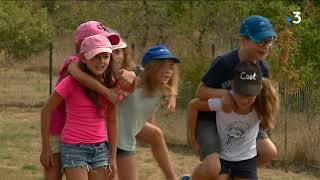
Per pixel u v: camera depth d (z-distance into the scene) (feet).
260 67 26.48
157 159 29.43
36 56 113.80
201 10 96.02
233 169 27.61
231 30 93.81
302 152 57.98
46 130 25.43
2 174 50.26
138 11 112.78
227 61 26.14
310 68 66.13
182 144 65.92
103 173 25.85
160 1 110.93
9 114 86.28
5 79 106.42
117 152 28.50
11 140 67.41
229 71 26.20
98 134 25.48
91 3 126.72
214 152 27.07
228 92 25.99
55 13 141.49
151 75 27.07
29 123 79.15
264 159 28.63
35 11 114.21
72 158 25.08
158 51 27.12
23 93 99.50
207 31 94.48
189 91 65.72
